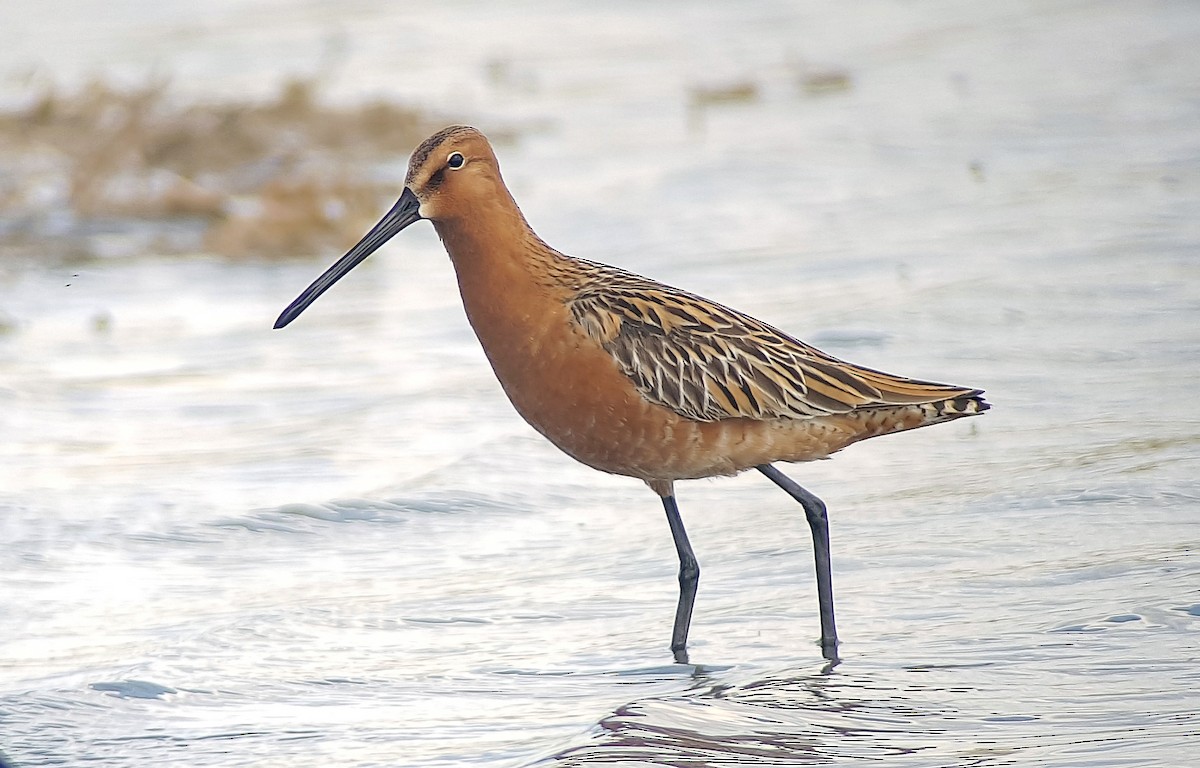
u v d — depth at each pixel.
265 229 21.25
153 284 19.56
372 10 39.59
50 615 10.20
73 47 34.69
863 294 16.64
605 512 11.98
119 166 24.41
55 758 8.13
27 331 17.50
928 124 26.14
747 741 7.91
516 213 10.12
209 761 8.07
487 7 40.25
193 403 14.91
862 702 8.44
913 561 10.48
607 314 9.86
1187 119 24.59
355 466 12.98
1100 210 19.50
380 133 27.08
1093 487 11.28
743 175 23.48
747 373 9.74
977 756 7.67
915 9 38.53
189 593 10.57
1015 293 16.17
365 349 16.56
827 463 12.63
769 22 37.91
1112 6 36.41
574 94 30.66
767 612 9.96
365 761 7.98
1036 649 8.99
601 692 8.86
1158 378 13.55
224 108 27.11
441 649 9.55
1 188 23.81
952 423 13.01
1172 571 9.86
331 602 10.28
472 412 14.34
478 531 11.60
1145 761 7.50
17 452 13.48
